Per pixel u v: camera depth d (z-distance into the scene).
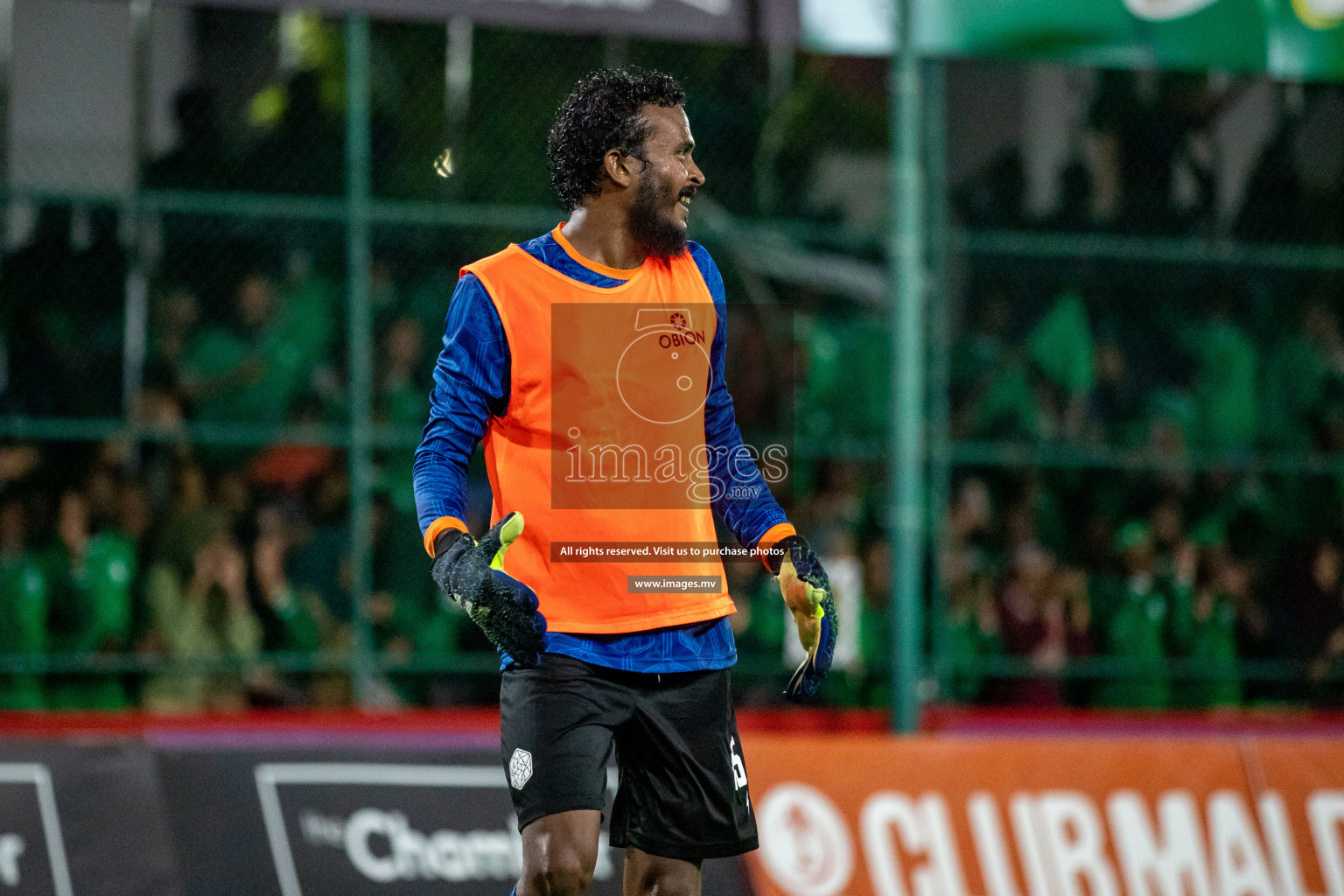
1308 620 27.47
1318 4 21.94
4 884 18.53
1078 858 21.08
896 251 21.84
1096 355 28.75
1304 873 21.66
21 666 21.94
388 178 27.70
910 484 21.80
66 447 24.64
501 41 28.42
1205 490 28.31
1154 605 26.84
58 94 25.83
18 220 25.28
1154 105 29.75
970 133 29.67
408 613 25.47
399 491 26.28
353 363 23.55
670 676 10.85
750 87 29.66
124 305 25.81
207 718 21.50
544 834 10.27
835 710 24.48
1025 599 26.30
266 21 27.34
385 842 19.55
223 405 26.08
